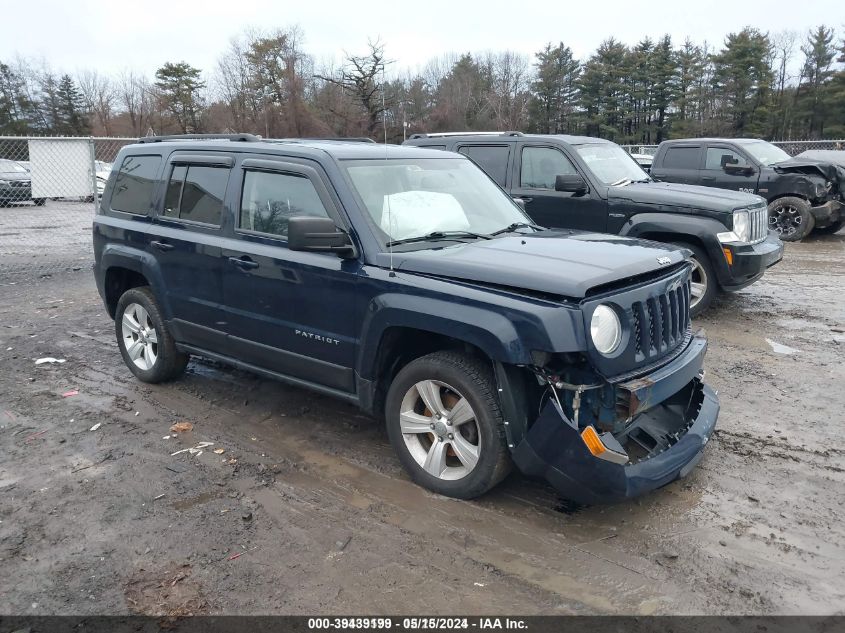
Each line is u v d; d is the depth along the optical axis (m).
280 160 4.45
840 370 5.82
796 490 3.81
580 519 3.55
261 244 4.45
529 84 68.12
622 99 65.12
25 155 14.03
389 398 3.93
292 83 48.88
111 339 7.12
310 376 4.34
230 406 5.20
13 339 7.12
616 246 3.99
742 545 3.30
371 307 3.82
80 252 13.27
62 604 2.92
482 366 3.55
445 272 3.60
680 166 13.18
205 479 4.04
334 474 4.09
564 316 3.17
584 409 3.33
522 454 3.38
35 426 4.85
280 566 3.17
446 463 3.83
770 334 6.97
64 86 75.69
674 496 3.77
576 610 2.85
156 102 69.81
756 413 4.91
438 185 4.61
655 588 2.99
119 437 4.65
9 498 3.83
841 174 12.77
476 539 3.37
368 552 3.28
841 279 9.77
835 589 2.97
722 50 61.34
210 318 4.88
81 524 3.55
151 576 3.11
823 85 61.81
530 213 8.20
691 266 4.23
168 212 5.23
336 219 4.07
